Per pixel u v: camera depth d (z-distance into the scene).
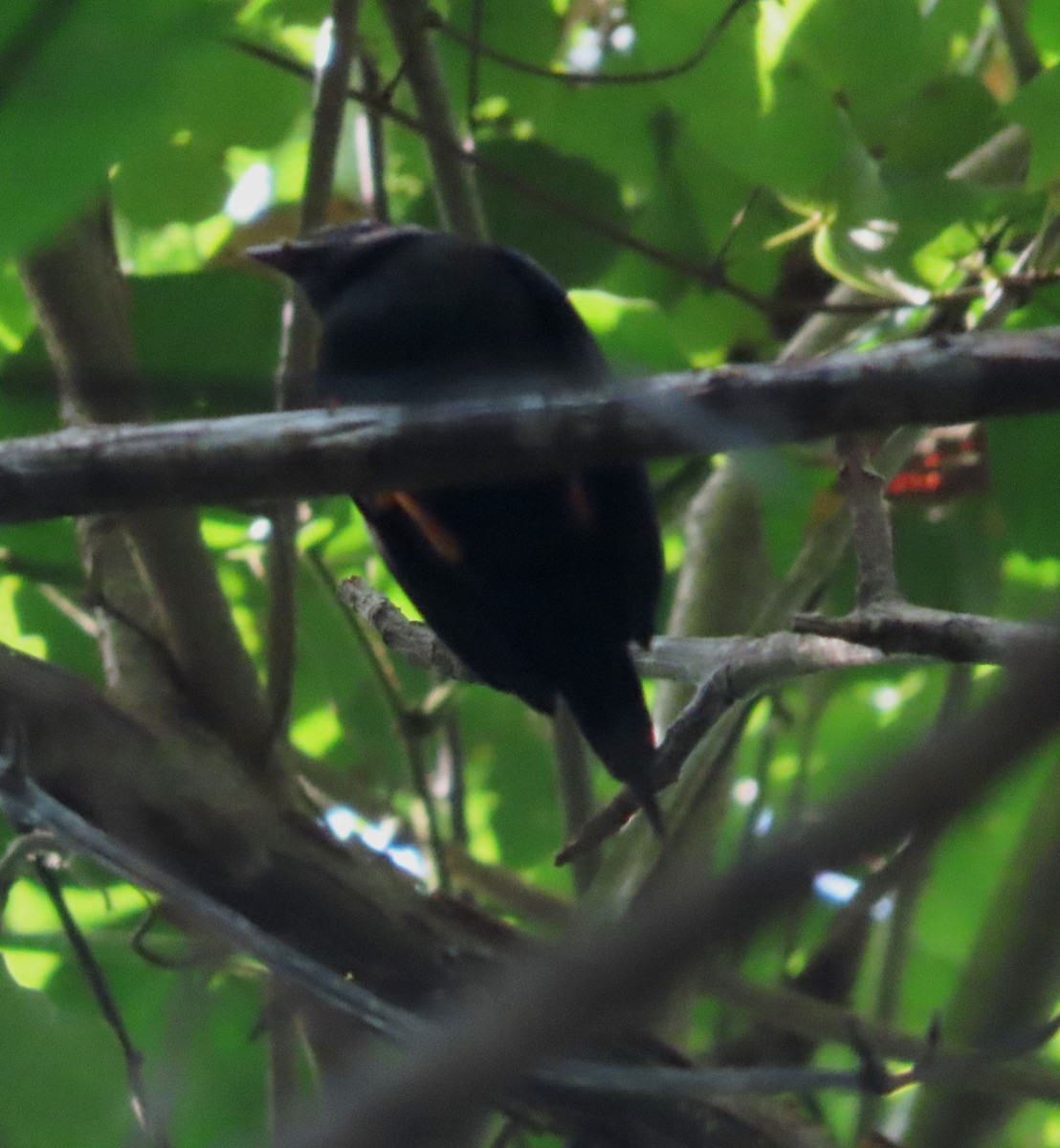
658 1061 7.02
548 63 9.45
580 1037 1.79
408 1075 1.81
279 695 8.12
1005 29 8.89
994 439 8.53
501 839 11.45
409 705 10.06
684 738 6.32
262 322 8.62
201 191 9.34
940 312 8.30
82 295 7.15
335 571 10.51
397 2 8.33
